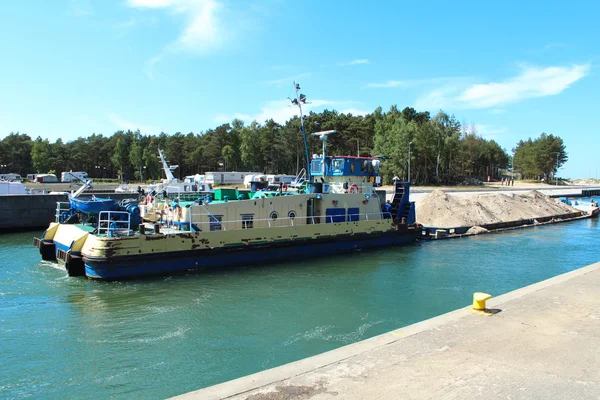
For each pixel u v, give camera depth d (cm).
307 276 1655
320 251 2027
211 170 10375
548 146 11162
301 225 1945
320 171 2314
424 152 7725
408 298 1402
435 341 668
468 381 529
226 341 1036
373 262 1936
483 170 11731
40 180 7494
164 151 10388
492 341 666
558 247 2420
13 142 11025
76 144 11519
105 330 1091
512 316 788
